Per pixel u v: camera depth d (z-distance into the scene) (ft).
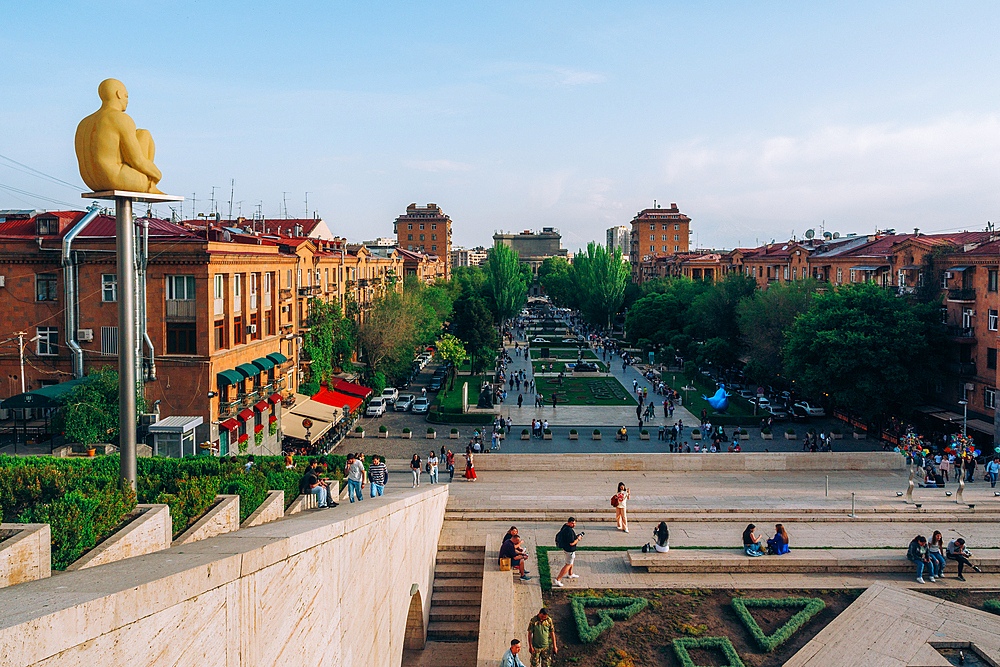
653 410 209.67
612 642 63.36
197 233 139.95
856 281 246.68
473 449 161.07
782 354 204.74
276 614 38.47
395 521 64.08
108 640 25.95
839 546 85.05
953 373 174.50
